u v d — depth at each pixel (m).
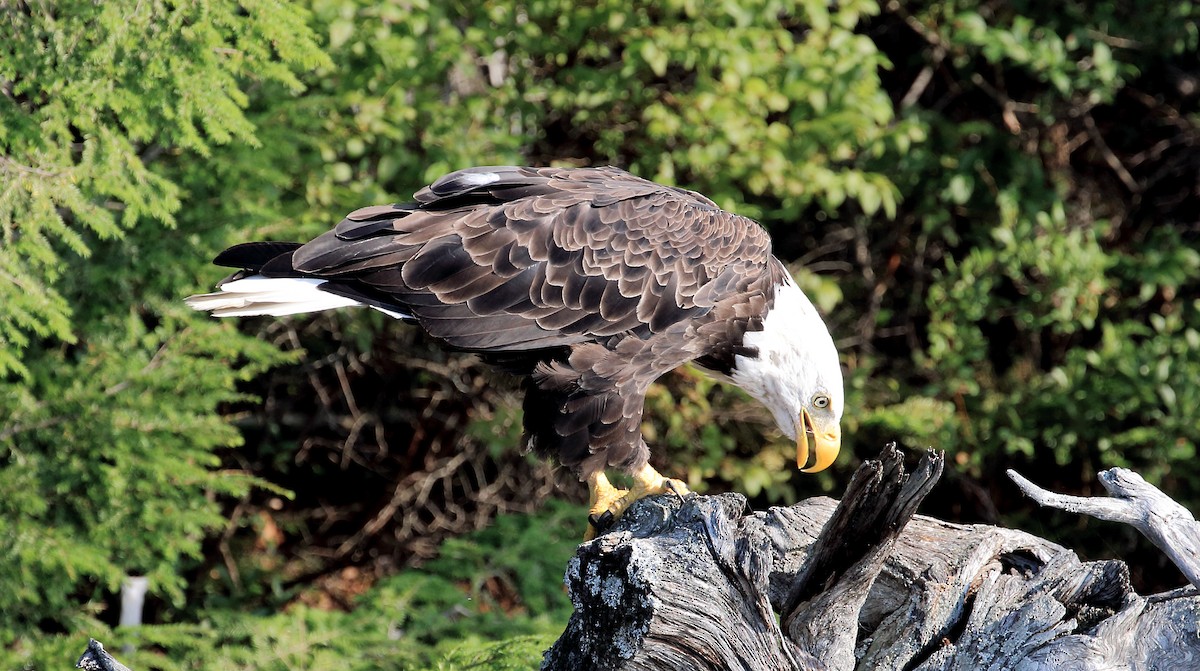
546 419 7.37
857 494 5.31
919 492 5.28
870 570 5.59
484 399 14.16
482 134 12.52
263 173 11.10
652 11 13.23
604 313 7.29
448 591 12.40
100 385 10.71
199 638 11.80
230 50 9.09
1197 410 13.28
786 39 12.81
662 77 13.98
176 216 11.09
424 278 7.12
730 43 12.18
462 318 7.19
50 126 8.98
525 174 7.79
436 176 11.79
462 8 12.92
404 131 12.41
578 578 5.70
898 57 15.66
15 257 9.01
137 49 8.86
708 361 8.02
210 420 11.03
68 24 8.90
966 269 14.19
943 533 6.39
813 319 7.90
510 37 13.06
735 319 7.65
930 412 13.98
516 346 7.25
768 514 6.41
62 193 8.97
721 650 5.47
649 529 5.85
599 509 7.30
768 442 13.94
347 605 14.11
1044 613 5.89
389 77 12.00
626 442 7.30
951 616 6.12
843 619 5.79
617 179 7.92
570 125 14.09
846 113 12.51
